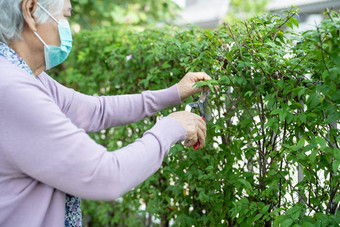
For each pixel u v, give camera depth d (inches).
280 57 48.6
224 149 61.6
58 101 46.0
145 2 208.2
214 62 56.2
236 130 60.2
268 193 50.9
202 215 69.4
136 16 194.5
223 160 61.9
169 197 76.5
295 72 48.2
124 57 88.0
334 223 41.8
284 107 47.1
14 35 35.3
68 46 39.4
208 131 61.1
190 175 64.0
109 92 99.7
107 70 98.0
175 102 52.8
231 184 57.7
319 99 42.6
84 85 107.6
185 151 70.1
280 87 48.8
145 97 51.9
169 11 212.2
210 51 57.6
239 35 54.2
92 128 49.4
